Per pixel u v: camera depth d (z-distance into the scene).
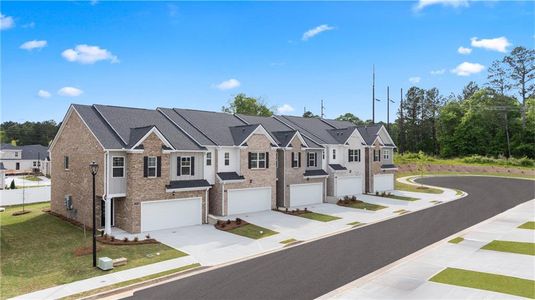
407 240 22.31
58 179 31.20
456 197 40.22
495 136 82.94
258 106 71.25
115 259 18.83
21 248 21.95
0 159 71.38
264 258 19.36
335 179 39.12
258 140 32.25
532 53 80.56
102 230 25.00
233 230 25.50
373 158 43.78
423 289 14.23
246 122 37.78
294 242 22.52
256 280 15.95
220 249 21.11
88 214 26.56
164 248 21.19
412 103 99.38
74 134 28.48
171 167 27.12
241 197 31.03
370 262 18.08
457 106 90.50
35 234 24.98
